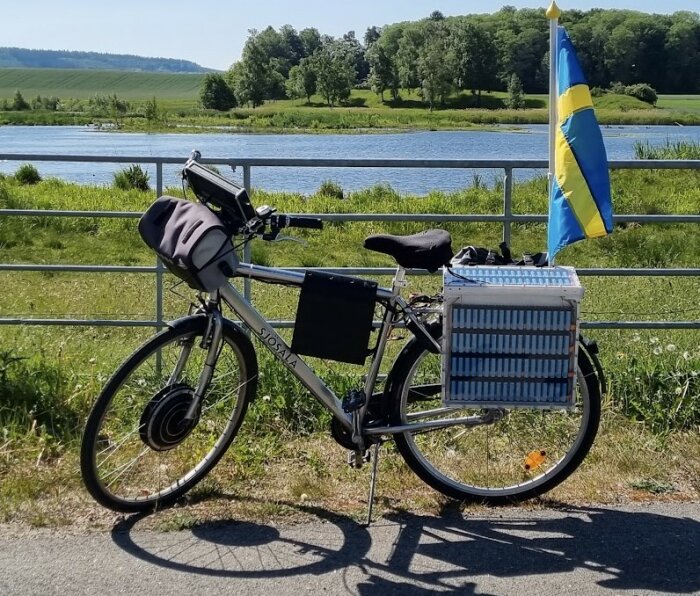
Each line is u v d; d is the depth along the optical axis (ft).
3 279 34.17
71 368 17.67
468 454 14.34
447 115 301.84
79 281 33.76
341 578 10.82
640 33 319.68
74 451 14.53
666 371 17.20
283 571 10.95
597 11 332.80
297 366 12.59
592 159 13.48
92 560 11.14
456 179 71.05
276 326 16.71
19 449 14.43
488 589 10.60
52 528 12.02
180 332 12.06
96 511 12.52
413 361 12.62
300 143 164.45
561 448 13.98
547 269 12.07
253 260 37.06
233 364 14.40
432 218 17.28
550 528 12.24
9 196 55.57
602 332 23.03
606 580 10.82
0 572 10.79
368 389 12.70
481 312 11.84
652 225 42.68
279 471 14.15
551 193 14.10
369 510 12.28
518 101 351.46
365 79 517.55
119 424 14.08
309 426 15.98
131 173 66.74
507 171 16.99
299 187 66.85
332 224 44.98
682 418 16.06
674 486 13.66
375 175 75.46
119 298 30.17
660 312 24.66
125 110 362.53
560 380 11.95
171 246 11.34
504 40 391.24
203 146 154.81
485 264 12.74
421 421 12.89
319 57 435.12
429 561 11.27
